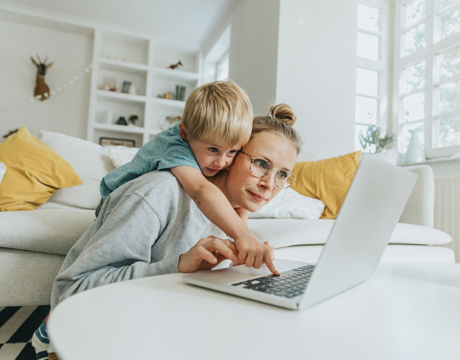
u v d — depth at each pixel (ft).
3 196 4.81
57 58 16.20
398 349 1.09
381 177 1.56
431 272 2.47
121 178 3.08
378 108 12.02
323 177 6.48
